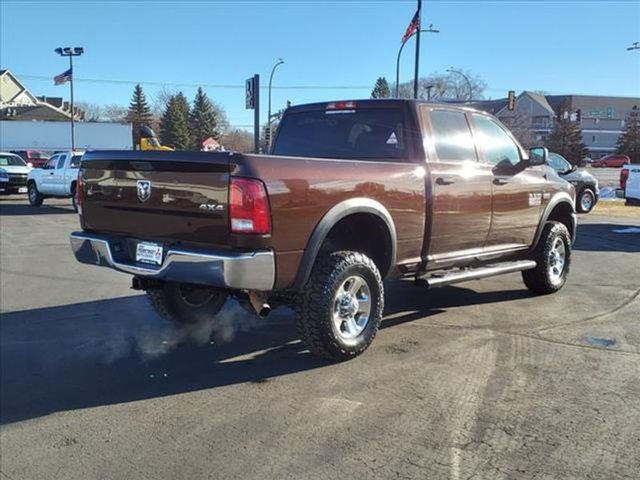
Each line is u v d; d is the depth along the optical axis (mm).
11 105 94812
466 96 54062
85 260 5051
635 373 4586
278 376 4555
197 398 4172
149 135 15227
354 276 4746
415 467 3230
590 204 19172
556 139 76562
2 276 8398
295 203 4273
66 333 5707
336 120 6000
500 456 3342
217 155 4145
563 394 4184
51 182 20766
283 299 4746
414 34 24938
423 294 7234
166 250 4449
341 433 3621
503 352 5066
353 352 4812
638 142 83438
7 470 3273
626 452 3393
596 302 6844
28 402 4141
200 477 3164
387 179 4957
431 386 4324
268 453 3398
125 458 3375
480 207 5914
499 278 8234
